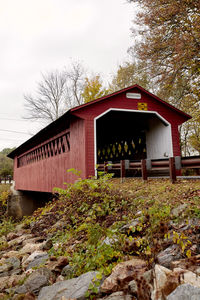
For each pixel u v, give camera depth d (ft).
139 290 7.12
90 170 32.04
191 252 9.65
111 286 8.65
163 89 50.01
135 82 72.49
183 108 54.13
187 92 47.47
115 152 54.39
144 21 43.86
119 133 52.47
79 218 19.83
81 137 33.58
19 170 70.08
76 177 34.17
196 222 12.10
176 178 24.97
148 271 8.46
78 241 15.94
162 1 40.65
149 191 21.11
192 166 22.36
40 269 12.19
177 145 37.96
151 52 46.73
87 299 8.55
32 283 11.09
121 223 15.61
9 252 18.71
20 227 28.02
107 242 12.85
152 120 41.88
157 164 25.82
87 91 89.76
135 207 18.11
